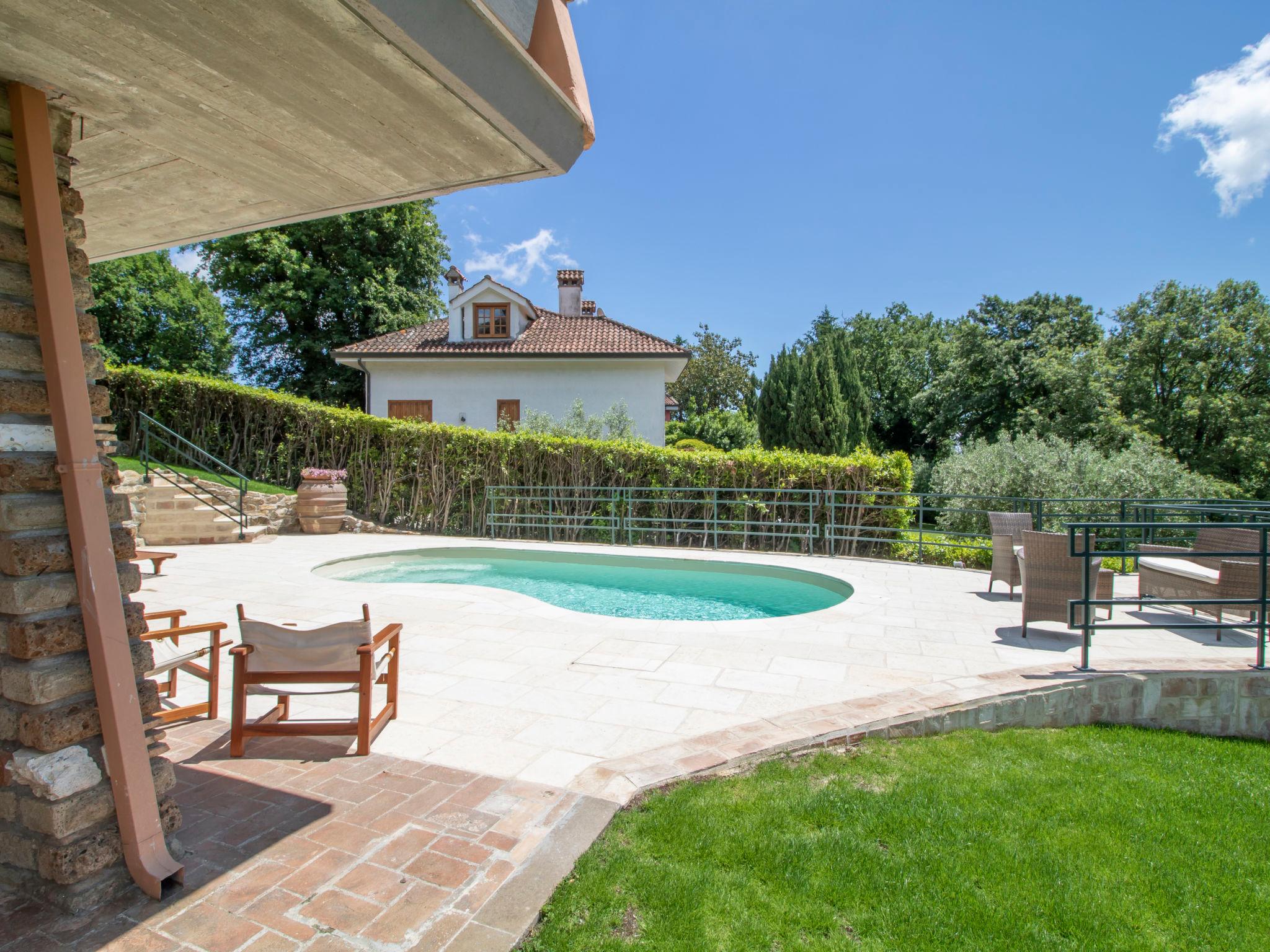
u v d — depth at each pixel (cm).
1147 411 2425
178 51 173
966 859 245
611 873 225
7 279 188
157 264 2584
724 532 1154
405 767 308
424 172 255
